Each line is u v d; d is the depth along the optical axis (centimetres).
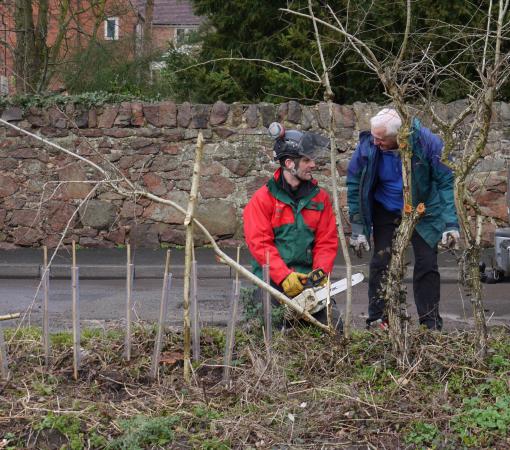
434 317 636
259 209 593
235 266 490
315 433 431
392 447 418
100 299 959
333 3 1353
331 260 600
